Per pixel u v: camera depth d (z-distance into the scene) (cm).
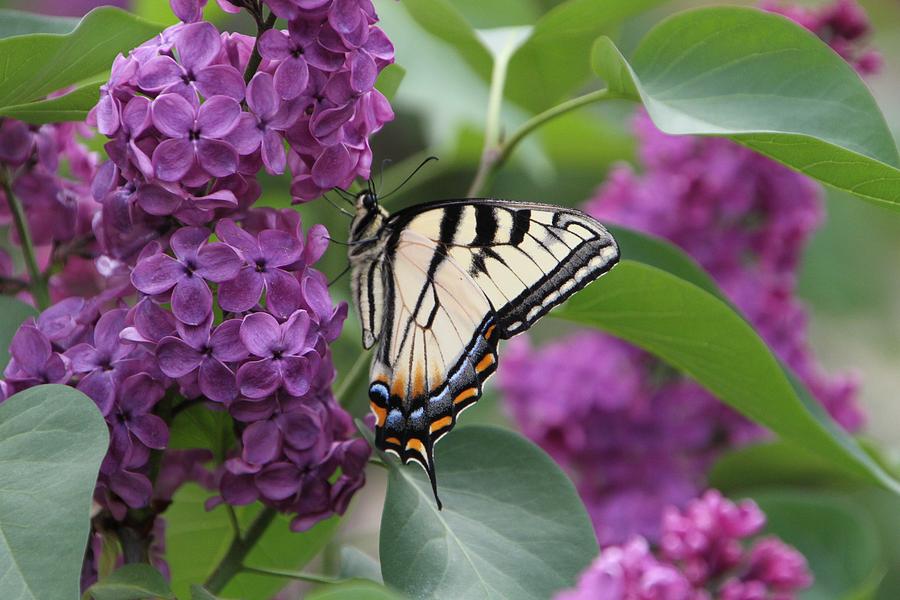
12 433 44
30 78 48
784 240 65
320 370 48
